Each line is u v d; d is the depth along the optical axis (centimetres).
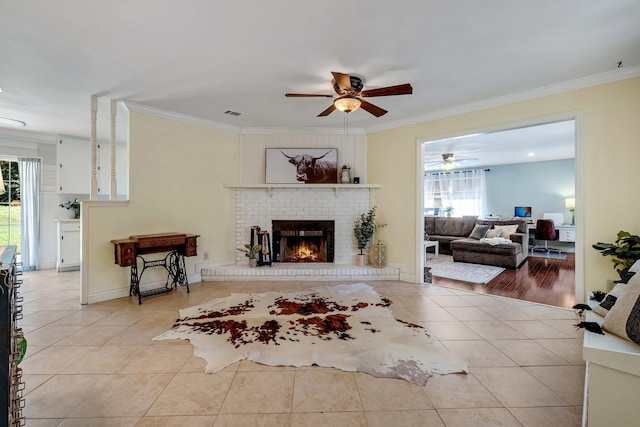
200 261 436
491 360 212
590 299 233
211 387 181
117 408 162
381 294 373
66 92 328
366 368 201
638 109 273
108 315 298
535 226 731
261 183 483
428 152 665
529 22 205
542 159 752
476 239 646
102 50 242
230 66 269
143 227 378
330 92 327
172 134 404
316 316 294
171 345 234
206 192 442
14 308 122
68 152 511
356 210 479
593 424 135
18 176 513
